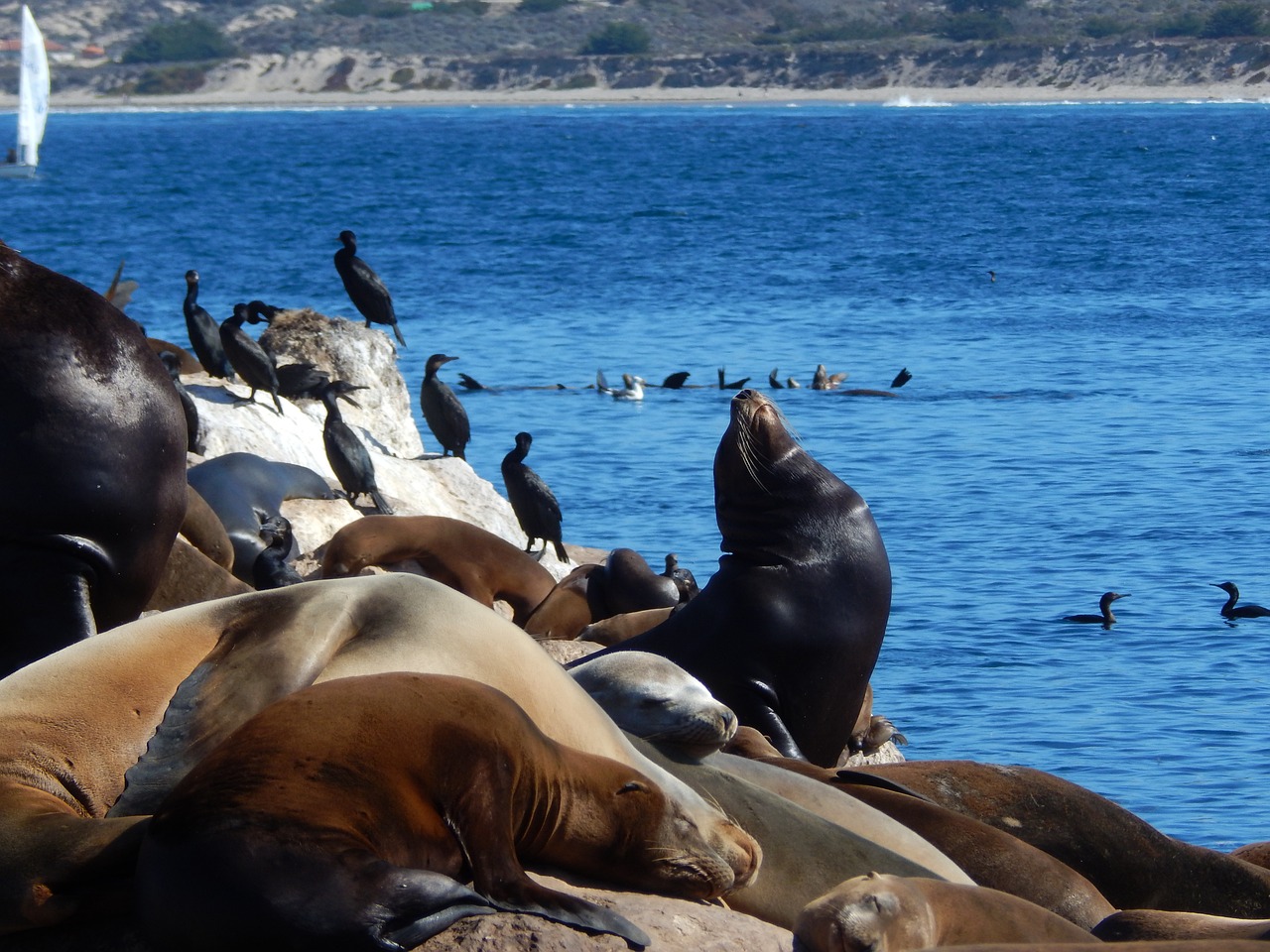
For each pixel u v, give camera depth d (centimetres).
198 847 1620
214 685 2045
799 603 3744
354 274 8325
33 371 2938
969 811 2883
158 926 1648
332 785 1688
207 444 6506
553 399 12219
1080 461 9738
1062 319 16338
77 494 2955
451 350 14475
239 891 1593
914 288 19075
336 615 2141
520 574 5891
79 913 1805
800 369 13475
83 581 3005
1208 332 15262
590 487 9262
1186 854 2909
